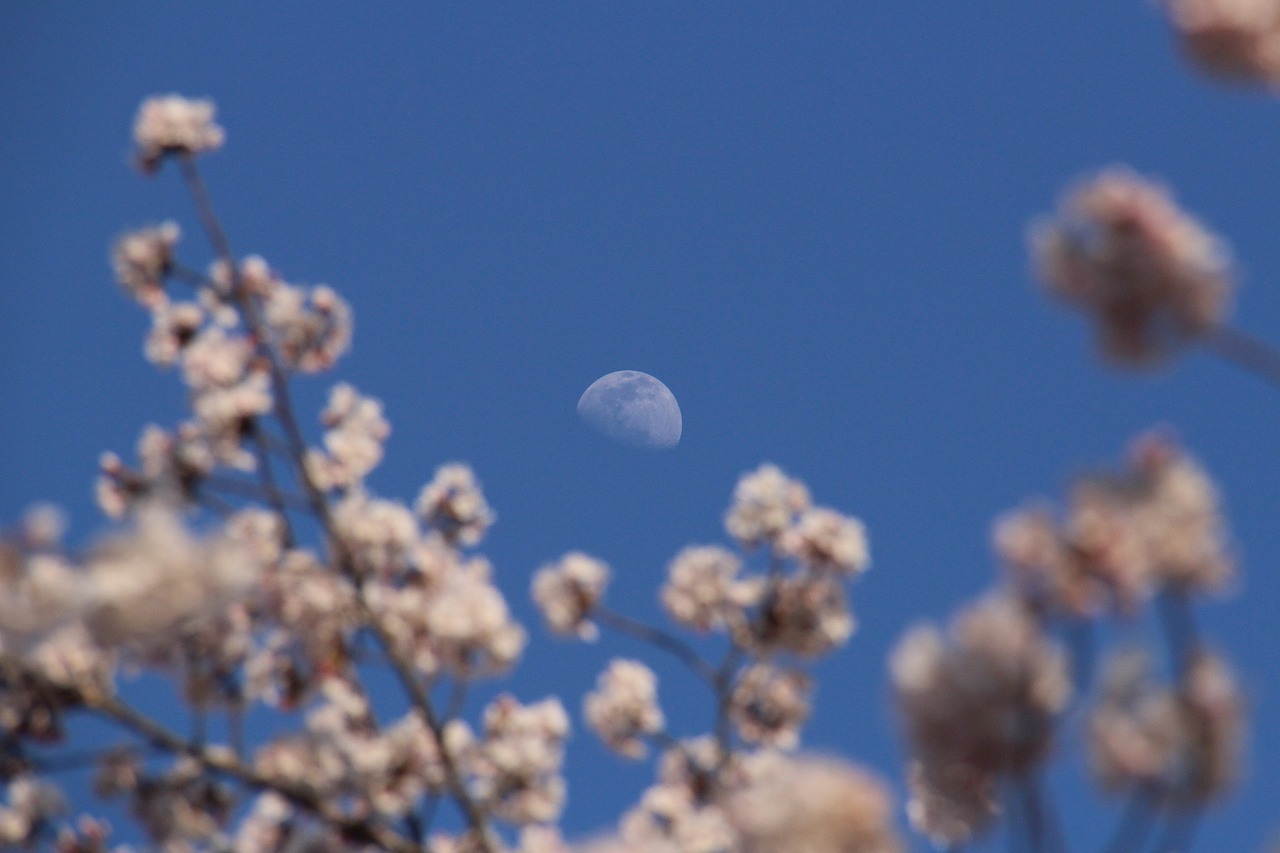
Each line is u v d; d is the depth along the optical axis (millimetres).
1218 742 14297
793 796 14906
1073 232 15398
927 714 14977
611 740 33406
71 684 25000
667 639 30031
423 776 28750
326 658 29484
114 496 30422
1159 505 14625
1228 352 15117
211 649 27531
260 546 29781
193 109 32969
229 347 33438
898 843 14672
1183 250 14977
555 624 31906
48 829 28547
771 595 31875
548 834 31375
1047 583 14742
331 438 33938
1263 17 17078
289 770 27547
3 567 21719
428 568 31516
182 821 27953
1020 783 14742
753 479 32344
